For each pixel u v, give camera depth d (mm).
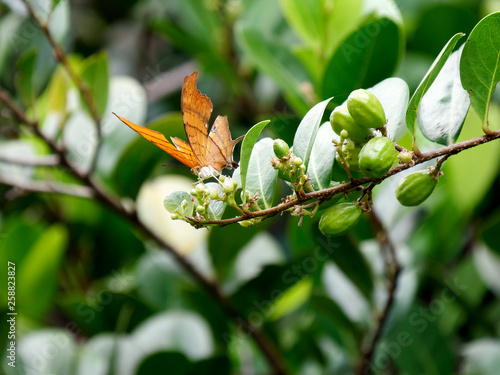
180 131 731
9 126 768
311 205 542
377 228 665
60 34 748
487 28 543
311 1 724
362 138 542
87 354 751
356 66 649
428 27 821
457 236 773
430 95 576
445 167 749
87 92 722
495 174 792
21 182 817
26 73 729
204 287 746
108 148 810
